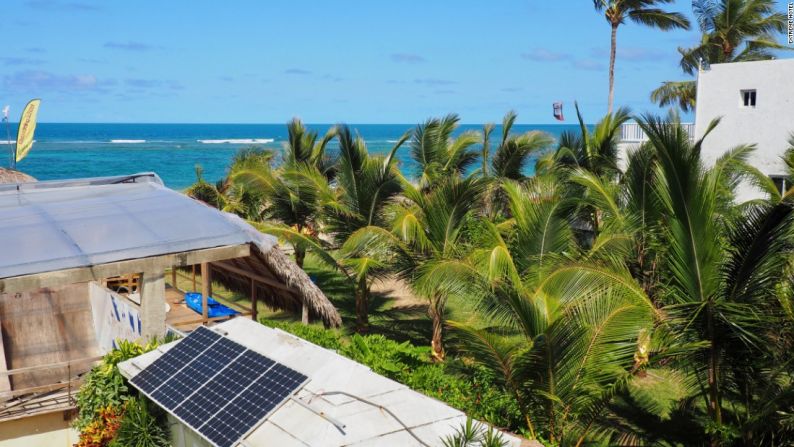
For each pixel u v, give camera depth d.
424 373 13.70
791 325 10.89
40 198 15.38
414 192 19.05
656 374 17.41
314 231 25.98
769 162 26.05
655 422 14.58
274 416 7.86
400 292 25.81
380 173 20.17
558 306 11.99
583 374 11.43
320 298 14.80
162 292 12.25
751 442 11.79
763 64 26.00
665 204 11.80
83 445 9.88
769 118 25.97
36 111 25.84
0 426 11.44
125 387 10.45
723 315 10.77
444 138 26.95
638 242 14.59
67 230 12.68
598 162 23.47
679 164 11.00
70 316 15.77
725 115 27.20
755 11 37.34
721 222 12.77
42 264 11.20
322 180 21.62
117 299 13.66
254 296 16.34
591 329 11.37
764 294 11.13
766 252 10.96
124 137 182.25
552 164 24.53
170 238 12.50
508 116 27.61
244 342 9.80
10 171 25.02
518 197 16.25
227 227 13.20
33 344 14.80
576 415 11.78
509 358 11.80
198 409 8.44
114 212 13.95
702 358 11.82
